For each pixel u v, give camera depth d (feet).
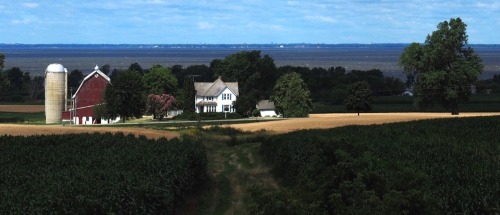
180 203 87.35
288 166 111.04
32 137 133.28
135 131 190.08
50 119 301.63
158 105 318.86
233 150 157.07
